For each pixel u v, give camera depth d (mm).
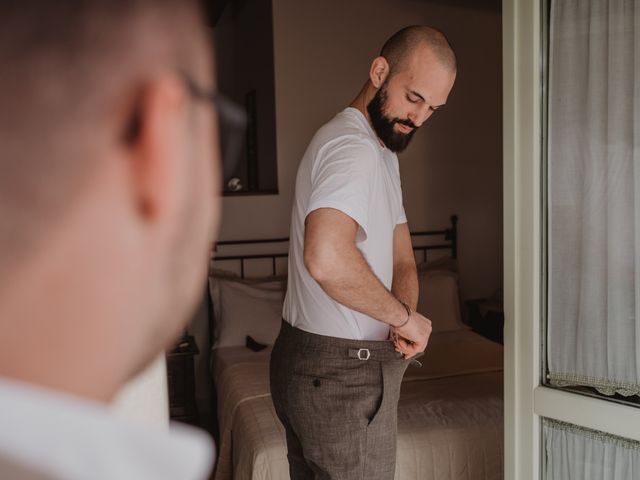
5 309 207
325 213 1551
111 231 220
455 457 2439
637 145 1671
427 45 1646
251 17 4848
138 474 238
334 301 1679
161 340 252
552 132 1795
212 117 253
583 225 1774
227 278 4164
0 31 204
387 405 1693
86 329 220
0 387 212
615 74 1687
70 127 210
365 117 1731
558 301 1833
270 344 3857
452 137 4594
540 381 1880
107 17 215
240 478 2512
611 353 1753
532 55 1776
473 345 3764
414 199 4562
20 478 219
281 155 4297
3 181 205
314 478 1744
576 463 1830
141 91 222
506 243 1881
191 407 3820
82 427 223
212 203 259
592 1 1702
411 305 1863
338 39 4324
